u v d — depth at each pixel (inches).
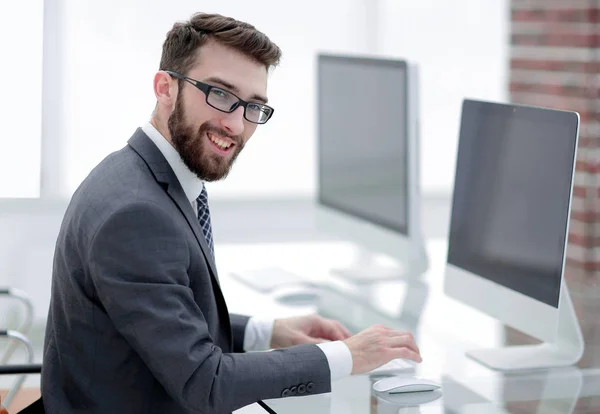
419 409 75.4
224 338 75.0
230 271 128.0
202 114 71.9
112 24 197.0
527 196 88.0
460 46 219.9
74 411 70.5
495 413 74.5
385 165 121.1
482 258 95.0
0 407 85.0
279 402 76.9
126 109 199.9
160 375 67.1
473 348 92.8
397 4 215.8
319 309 107.9
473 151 98.0
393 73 117.9
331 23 212.4
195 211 78.2
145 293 66.3
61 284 72.1
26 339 100.0
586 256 141.0
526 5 155.0
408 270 128.4
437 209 222.4
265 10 208.2
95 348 70.1
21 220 192.7
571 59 146.0
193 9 201.6
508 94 160.2
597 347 93.6
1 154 113.7
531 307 86.7
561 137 83.5
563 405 76.6
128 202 67.7
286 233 209.2
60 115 196.9
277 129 213.3
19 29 112.7
